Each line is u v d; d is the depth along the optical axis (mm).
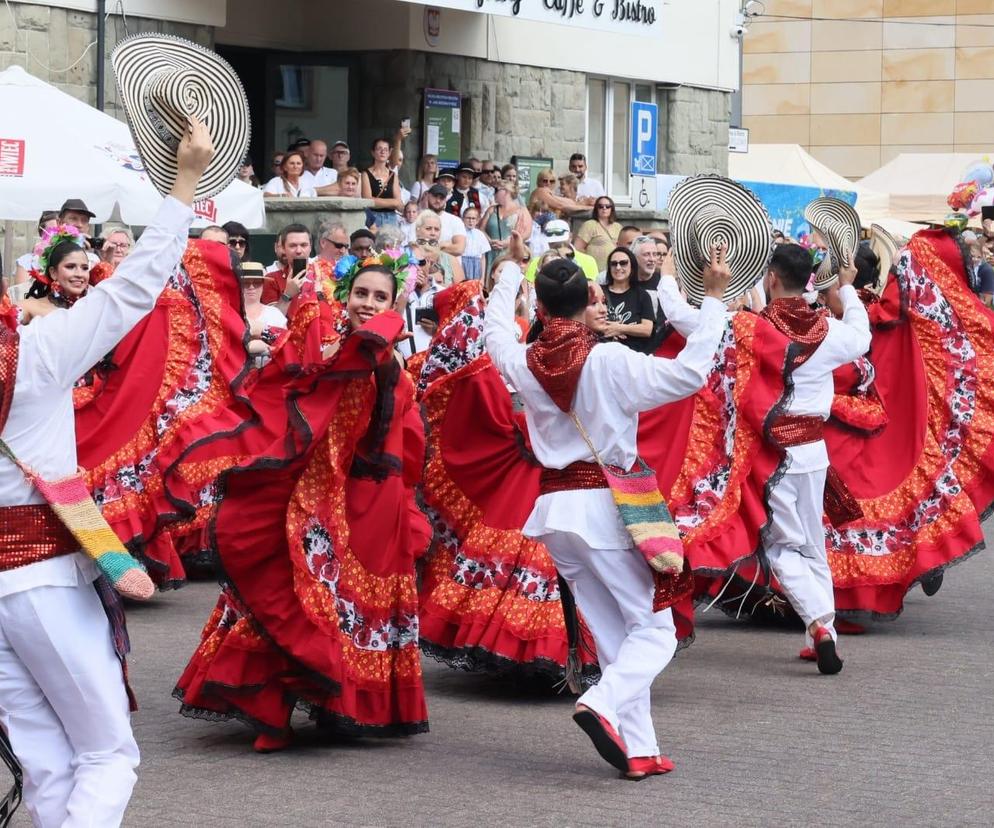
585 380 6281
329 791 6184
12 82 12531
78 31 15953
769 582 9172
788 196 24141
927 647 9180
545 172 18781
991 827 5805
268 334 10539
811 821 5852
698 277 7004
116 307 4625
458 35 20844
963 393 9977
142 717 7266
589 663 7648
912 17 43094
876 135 43625
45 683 4645
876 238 12398
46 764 4719
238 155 4934
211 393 9672
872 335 10172
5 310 4867
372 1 20078
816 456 8562
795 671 8500
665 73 24984
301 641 6527
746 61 44281
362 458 6820
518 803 6055
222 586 6730
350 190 16156
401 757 6707
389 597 6863
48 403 4613
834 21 43625
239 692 6594
